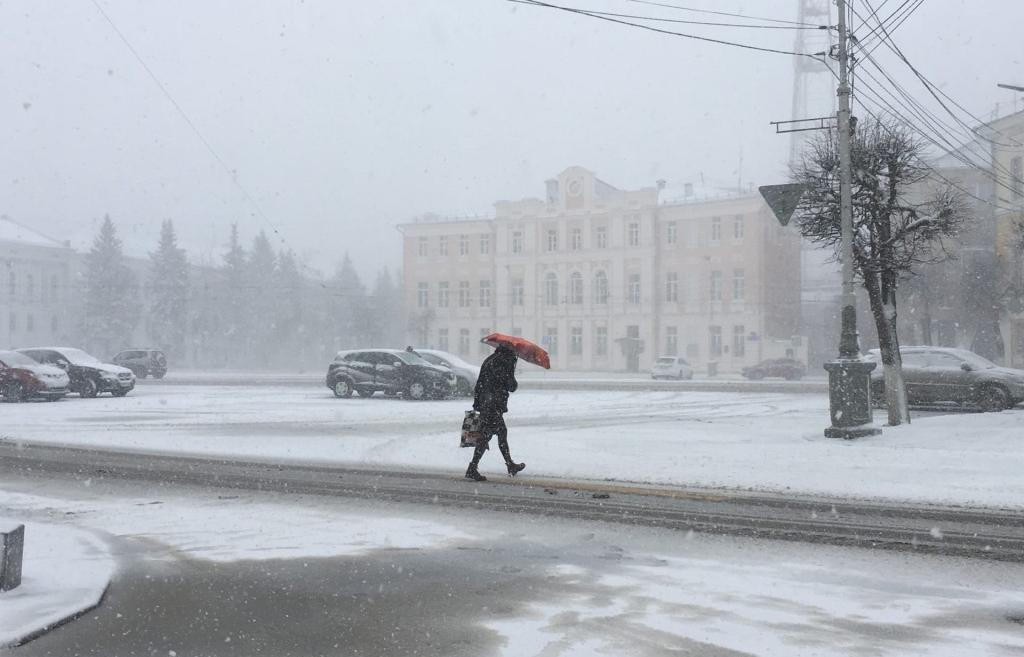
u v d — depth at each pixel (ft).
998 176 112.16
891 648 15.46
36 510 29.66
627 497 32.27
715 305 215.72
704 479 36.01
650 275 223.10
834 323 190.39
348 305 277.03
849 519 27.84
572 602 18.49
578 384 128.36
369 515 28.63
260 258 278.87
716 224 216.95
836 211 54.24
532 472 38.65
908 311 151.23
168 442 51.06
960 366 66.59
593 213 231.91
